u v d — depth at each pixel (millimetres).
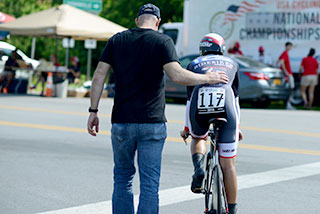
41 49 107562
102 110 39125
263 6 51969
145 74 11203
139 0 96875
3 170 19359
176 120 34688
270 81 45750
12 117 33719
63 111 37781
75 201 15648
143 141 11344
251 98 45562
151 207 11375
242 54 52812
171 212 14742
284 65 50906
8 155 22016
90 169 19844
